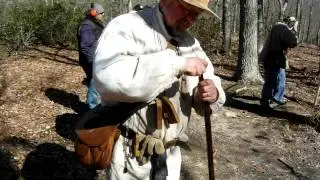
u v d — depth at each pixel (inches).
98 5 240.1
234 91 363.6
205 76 89.0
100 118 85.8
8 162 194.9
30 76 365.1
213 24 567.2
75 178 186.9
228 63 515.8
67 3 603.2
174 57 74.3
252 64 397.1
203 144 238.7
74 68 413.4
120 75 73.6
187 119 89.4
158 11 80.7
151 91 73.5
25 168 192.1
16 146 213.9
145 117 83.4
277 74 313.4
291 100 341.4
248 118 290.7
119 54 76.4
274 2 1291.8
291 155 234.1
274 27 311.0
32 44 540.1
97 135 83.7
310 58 621.9
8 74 368.2
